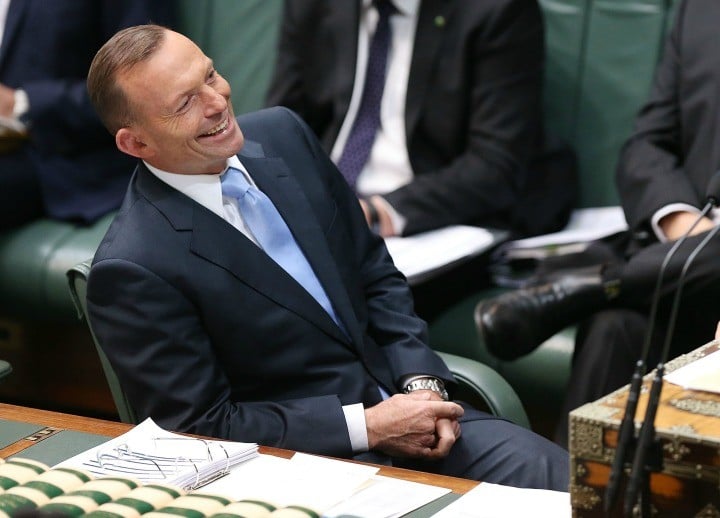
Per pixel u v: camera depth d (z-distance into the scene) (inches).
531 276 484.1
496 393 366.6
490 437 341.7
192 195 326.0
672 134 463.2
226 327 322.7
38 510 229.5
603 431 219.9
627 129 513.0
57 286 537.6
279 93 521.7
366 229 369.4
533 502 246.2
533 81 495.8
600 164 519.5
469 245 476.4
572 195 514.6
